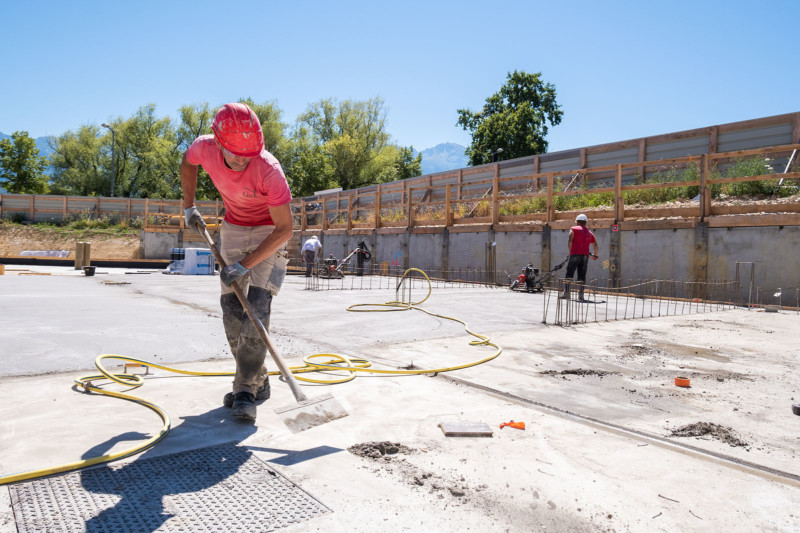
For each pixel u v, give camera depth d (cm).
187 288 1172
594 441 257
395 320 689
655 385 372
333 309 805
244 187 271
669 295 1116
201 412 291
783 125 1272
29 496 185
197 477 206
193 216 296
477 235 1587
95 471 208
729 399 338
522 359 453
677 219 1097
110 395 320
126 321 623
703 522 179
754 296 986
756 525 177
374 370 394
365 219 2458
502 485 206
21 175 4328
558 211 1443
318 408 261
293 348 482
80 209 3441
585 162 1727
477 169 2139
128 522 169
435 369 404
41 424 262
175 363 412
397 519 178
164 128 4788
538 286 1193
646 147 1559
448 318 712
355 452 237
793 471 223
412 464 225
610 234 1223
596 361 451
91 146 4725
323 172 4434
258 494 193
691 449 246
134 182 4825
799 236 929
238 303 292
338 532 168
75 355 424
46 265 2638
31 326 566
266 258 288
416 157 5550
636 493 201
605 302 997
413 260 1845
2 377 353
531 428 275
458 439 257
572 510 186
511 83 4466
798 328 667
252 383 286
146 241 2905
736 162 1352
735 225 1010
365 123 4766
